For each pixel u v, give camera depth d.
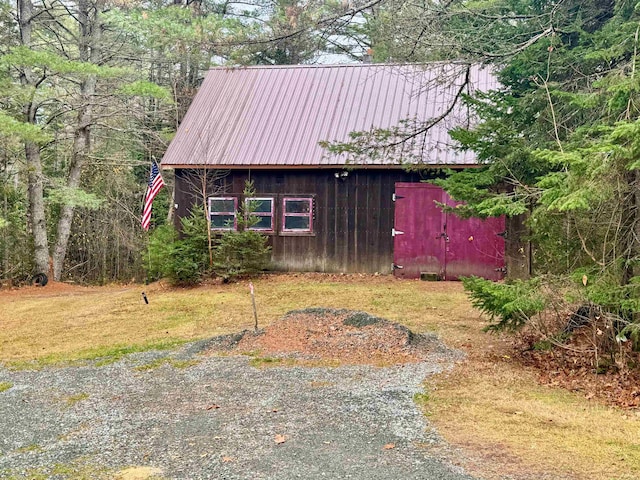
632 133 4.61
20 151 20.05
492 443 4.39
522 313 6.30
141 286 15.30
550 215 6.14
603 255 5.85
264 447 4.38
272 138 14.40
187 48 12.32
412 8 8.45
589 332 6.95
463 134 7.54
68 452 4.45
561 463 4.02
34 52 14.65
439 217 13.45
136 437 4.70
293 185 14.22
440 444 4.38
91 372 6.85
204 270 13.70
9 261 18.19
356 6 8.85
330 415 5.04
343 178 13.95
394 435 4.57
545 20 8.80
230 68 15.29
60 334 9.27
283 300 11.11
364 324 7.89
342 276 13.66
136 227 23.84
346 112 14.70
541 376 6.16
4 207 19.34
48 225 22.16
